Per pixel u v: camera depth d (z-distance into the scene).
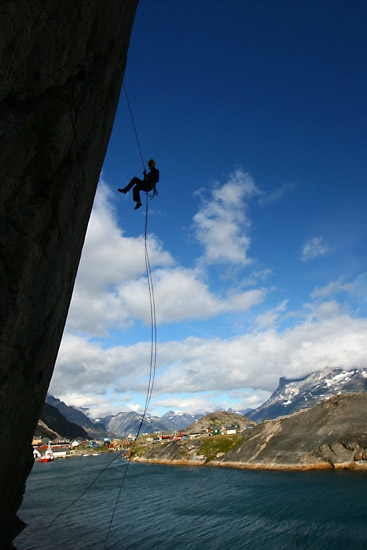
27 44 8.44
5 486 15.52
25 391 12.60
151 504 50.38
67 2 9.27
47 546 31.92
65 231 12.20
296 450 73.38
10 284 8.93
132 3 13.84
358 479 52.59
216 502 47.97
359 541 27.52
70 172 11.38
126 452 192.25
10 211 9.25
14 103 9.10
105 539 33.56
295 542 29.00
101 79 12.62
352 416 71.25
